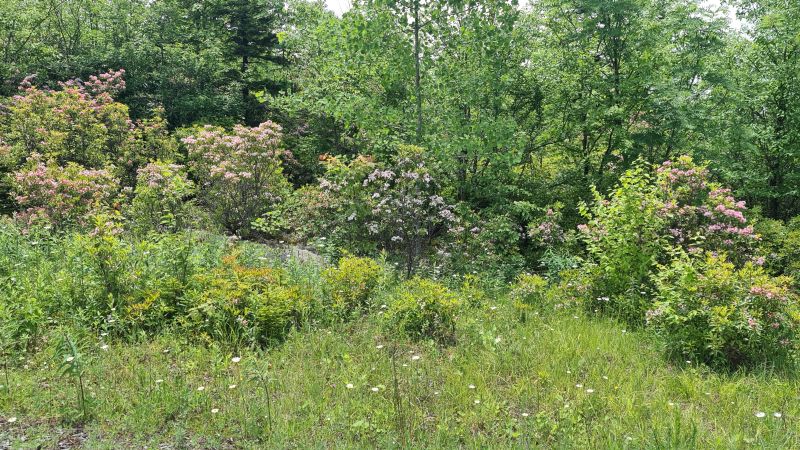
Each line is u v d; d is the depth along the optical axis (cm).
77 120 1425
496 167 1420
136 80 1967
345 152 1830
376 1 1138
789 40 1791
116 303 603
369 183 1084
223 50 2314
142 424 396
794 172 1883
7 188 1377
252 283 655
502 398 488
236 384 474
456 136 1230
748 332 590
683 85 1638
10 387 431
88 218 932
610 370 562
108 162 1435
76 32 2216
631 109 1498
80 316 557
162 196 1103
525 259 1272
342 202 1075
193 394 442
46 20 2195
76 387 434
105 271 613
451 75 1256
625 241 815
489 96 1402
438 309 645
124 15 2245
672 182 945
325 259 976
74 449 359
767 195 1859
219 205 1273
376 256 1025
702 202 937
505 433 420
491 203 1408
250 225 1244
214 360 505
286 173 1858
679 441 407
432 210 1105
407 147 1019
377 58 1245
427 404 470
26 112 1438
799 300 698
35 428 379
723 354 596
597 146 1605
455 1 1155
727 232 890
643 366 590
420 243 1088
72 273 622
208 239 906
